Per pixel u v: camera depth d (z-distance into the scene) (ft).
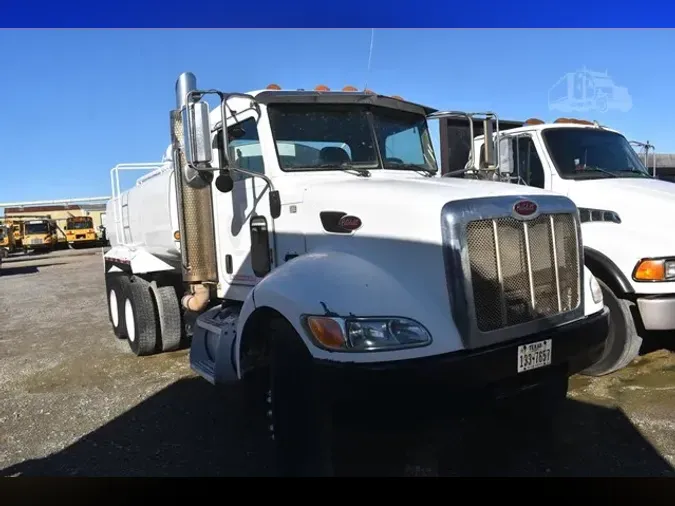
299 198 12.32
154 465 12.05
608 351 15.55
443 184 11.59
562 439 12.33
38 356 21.95
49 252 126.21
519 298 10.09
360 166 13.96
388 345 9.05
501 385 9.86
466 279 9.40
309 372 9.68
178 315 20.57
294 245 12.53
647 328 14.84
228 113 14.51
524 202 10.23
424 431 9.32
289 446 9.96
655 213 15.52
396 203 10.42
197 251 16.16
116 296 23.75
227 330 13.82
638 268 14.78
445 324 9.43
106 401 16.15
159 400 15.96
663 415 13.15
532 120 22.27
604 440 12.18
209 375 13.84
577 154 19.04
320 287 9.85
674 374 15.72
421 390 8.89
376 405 8.93
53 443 13.41
